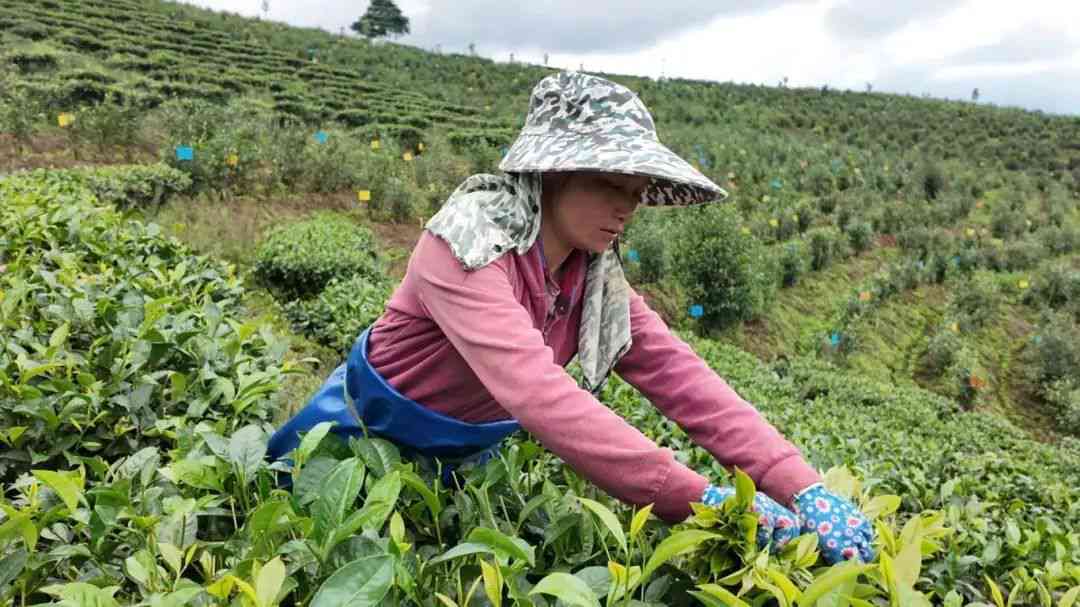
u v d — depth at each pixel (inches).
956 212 968.9
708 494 47.1
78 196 226.5
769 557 43.1
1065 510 126.2
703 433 60.6
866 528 49.4
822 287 634.8
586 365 59.6
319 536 41.3
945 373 545.0
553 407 47.9
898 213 865.5
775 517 46.5
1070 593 41.9
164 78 762.2
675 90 1720.0
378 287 267.1
